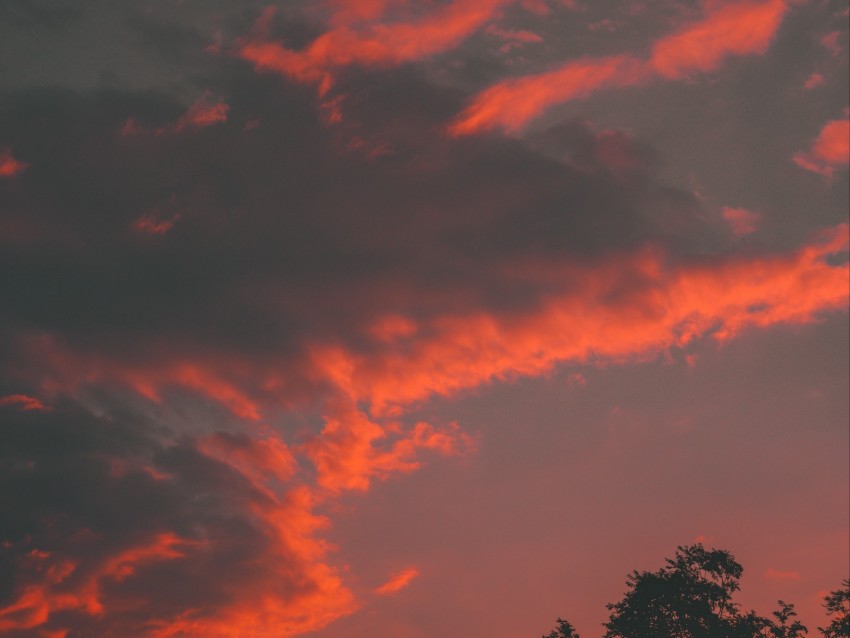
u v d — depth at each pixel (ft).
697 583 213.66
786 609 210.38
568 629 220.02
